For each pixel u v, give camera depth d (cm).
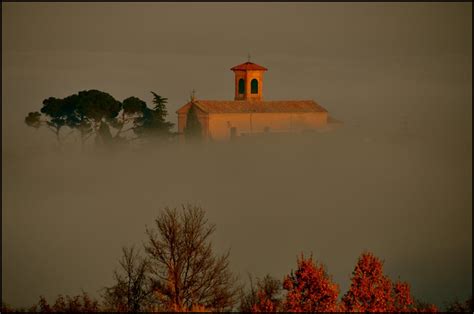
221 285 17925
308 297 16275
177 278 17625
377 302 16600
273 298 16725
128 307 17200
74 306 17462
